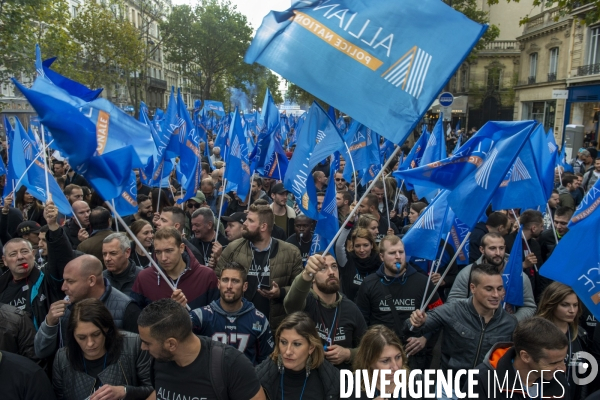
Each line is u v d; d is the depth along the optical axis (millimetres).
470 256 6539
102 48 31453
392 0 3375
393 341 3275
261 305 5012
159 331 2762
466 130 38812
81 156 3592
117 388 3146
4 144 16969
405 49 3289
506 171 4219
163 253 4305
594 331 4246
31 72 21719
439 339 6297
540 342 2840
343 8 3395
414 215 7242
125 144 4062
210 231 6504
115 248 4719
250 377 2906
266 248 5156
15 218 7375
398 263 4594
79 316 3186
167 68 70625
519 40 36062
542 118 33781
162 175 8102
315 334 3240
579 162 14742
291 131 26859
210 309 3971
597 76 25625
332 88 3297
